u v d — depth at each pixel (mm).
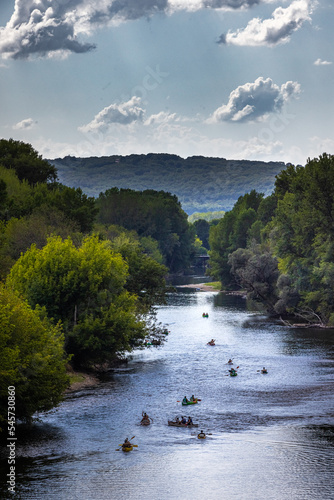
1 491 36906
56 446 45281
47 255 71312
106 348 70562
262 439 46344
